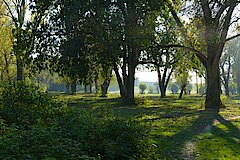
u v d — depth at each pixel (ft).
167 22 109.50
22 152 24.16
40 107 38.58
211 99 98.02
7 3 145.69
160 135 51.24
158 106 109.40
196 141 47.67
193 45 98.22
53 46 99.40
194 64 132.26
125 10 96.27
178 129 57.31
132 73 116.37
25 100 39.17
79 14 94.53
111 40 95.35
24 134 26.32
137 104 116.67
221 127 60.23
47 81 257.75
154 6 93.40
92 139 30.30
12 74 174.09
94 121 32.48
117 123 32.09
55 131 28.55
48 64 102.58
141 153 31.45
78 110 34.06
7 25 153.99
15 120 37.29
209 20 91.61
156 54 112.57
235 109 93.40
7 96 39.73
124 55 112.78
